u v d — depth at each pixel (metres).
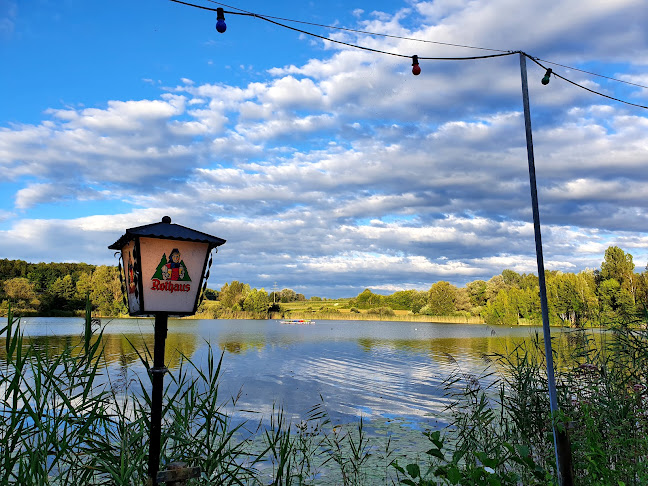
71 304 64.25
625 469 3.32
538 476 3.10
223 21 3.58
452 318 95.12
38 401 2.94
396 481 5.62
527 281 82.12
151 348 22.95
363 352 27.75
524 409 4.76
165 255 2.87
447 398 12.90
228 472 3.42
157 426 2.75
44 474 2.80
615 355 5.45
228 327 64.06
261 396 13.09
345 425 9.57
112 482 3.08
